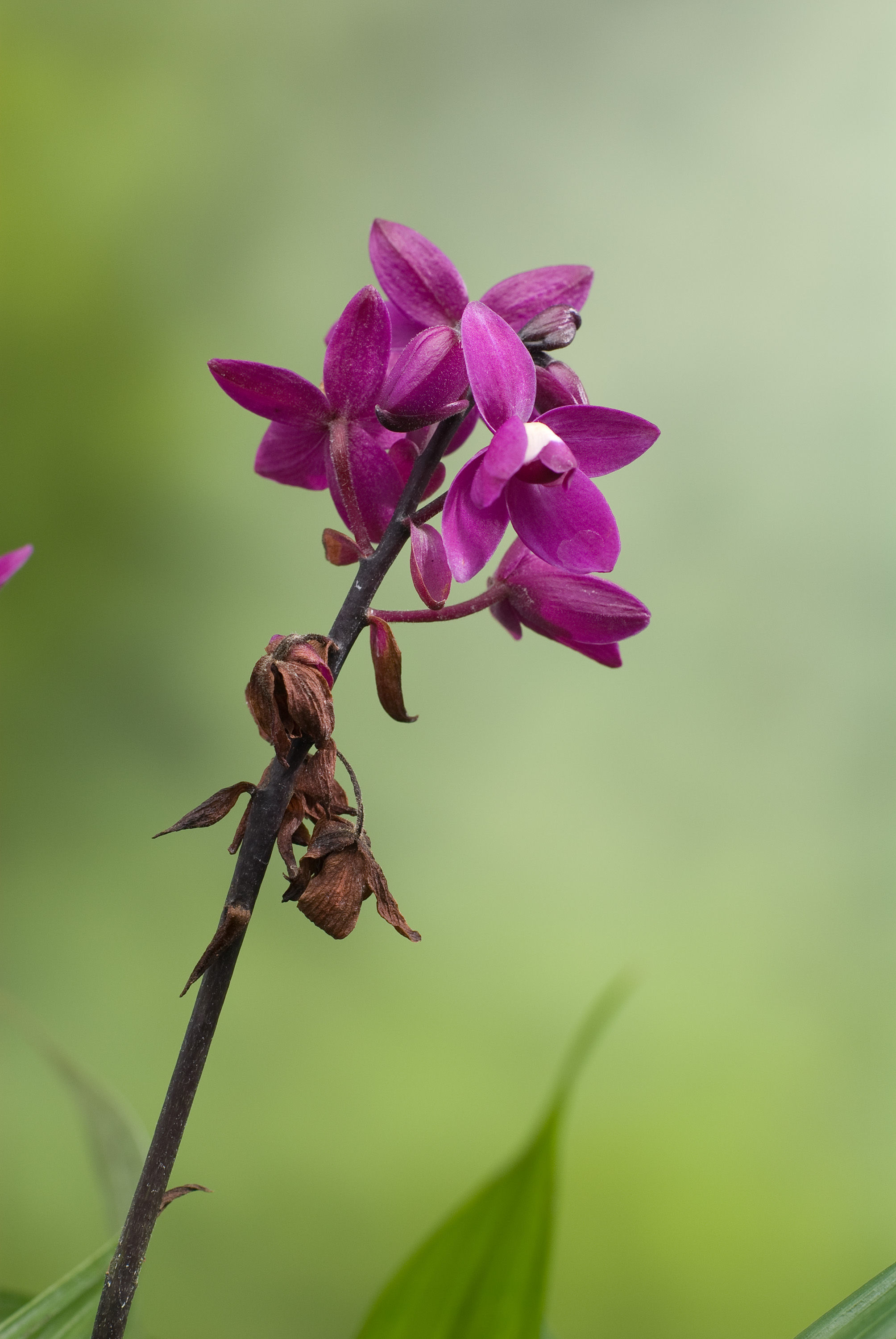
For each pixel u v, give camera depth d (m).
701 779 2.55
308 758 0.73
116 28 2.43
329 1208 2.31
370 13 2.51
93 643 2.46
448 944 2.48
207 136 2.49
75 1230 2.22
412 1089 2.38
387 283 0.76
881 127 2.51
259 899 2.44
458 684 2.54
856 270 2.54
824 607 2.56
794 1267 2.30
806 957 2.50
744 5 2.52
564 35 2.54
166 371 2.50
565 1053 2.43
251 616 2.52
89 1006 2.36
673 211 2.54
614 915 2.51
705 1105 2.40
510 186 2.55
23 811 2.41
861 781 2.54
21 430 2.42
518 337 0.75
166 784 2.48
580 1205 2.31
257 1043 2.39
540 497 0.74
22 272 2.41
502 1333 0.75
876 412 2.55
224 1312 2.25
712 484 2.56
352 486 0.75
